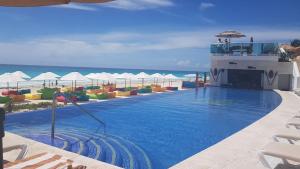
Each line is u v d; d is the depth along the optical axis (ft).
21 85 121.29
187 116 52.24
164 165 26.40
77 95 67.15
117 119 48.29
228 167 21.56
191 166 21.59
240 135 31.35
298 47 126.21
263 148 19.94
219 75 115.96
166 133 39.04
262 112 57.62
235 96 83.92
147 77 108.78
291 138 24.44
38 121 44.52
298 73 94.22
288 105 59.11
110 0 7.84
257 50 105.91
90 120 46.78
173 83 146.10
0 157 8.77
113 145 32.60
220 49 114.52
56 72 431.02
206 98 78.95
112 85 102.68
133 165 26.22
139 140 35.12
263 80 106.63
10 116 47.55
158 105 65.16
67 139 34.55
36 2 9.07
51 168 15.66
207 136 37.88
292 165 21.75
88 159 21.27
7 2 9.15
